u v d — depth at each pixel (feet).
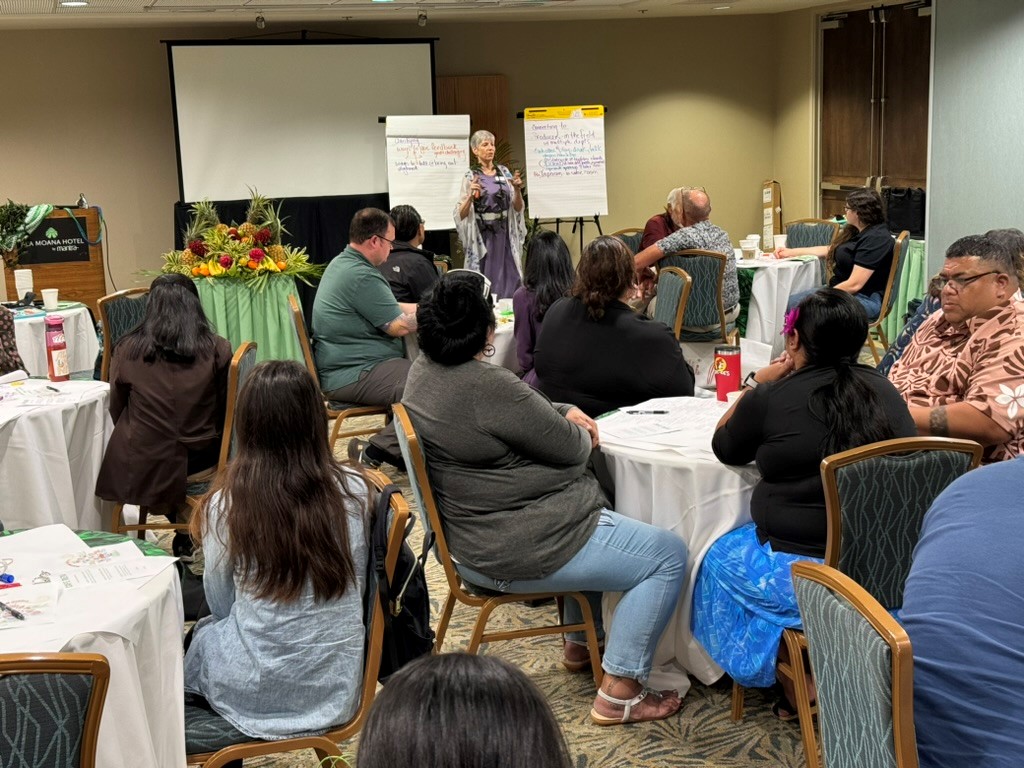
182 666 6.80
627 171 31.45
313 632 6.57
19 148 27.40
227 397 11.46
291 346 19.77
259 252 19.24
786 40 30.91
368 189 28.32
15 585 6.62
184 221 26.76
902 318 22.56
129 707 6.10
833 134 29.66
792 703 8.66
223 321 19.30
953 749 3.66
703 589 8.60
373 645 6.72
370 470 7.20
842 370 7.87
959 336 9.50
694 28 30.99
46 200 27.78
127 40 27.63
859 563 7.38
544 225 31.32
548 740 2.58
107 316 14.85
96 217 22.44
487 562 8.27
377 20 28.94
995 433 8.61
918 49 25.95
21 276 19.01
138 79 27.89
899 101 26.86
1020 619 3.64
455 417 8.12
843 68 28.81
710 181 31.99
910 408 8.95
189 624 9.66
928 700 3.72
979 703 3.61
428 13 26.27
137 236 28.53
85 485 11.56
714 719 8.78
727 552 8.46
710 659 8.84
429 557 12.67
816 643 4.86
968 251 8.97
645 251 18.95
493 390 8.06
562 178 28.37
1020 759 3.48
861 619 4.31
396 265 16.62
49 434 10.94
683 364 10.64
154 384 11.27
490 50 29.89
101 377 15.02
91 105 27.68
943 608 3.76
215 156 27.02
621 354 10.44
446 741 2.50
